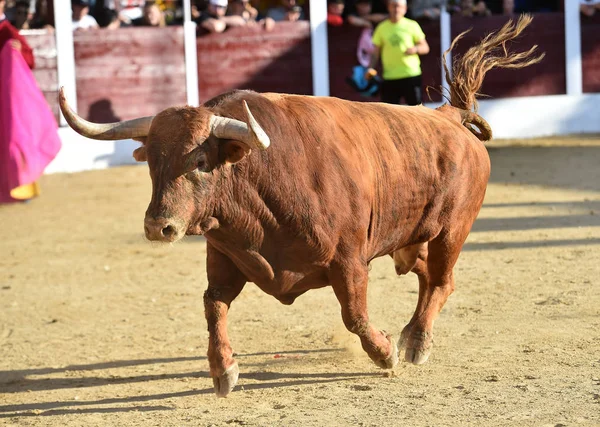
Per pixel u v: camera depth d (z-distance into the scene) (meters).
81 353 12.74
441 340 12.16
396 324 13.22
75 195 27.33
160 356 12.38
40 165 26.27
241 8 34.12
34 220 23.89
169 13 34.34
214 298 9.99
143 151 9.34
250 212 9.35
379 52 30.23
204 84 33.62
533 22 35.03
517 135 35.34
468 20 34.25
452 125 11.65
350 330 10.18
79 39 31.92
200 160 8.84
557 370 10.34
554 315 13.05
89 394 10.79
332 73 34.09
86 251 19.97
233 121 8.96
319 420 9.01
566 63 35.34
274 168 9.34
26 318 14.89
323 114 10.05
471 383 10.06
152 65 32.66
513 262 16.73
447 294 11.68
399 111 11.23
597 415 8.57
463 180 11.34
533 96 35.41
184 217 8.83
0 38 26.23
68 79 31.72
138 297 15.93
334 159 9.76
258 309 14.61
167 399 10.38
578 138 34.25
